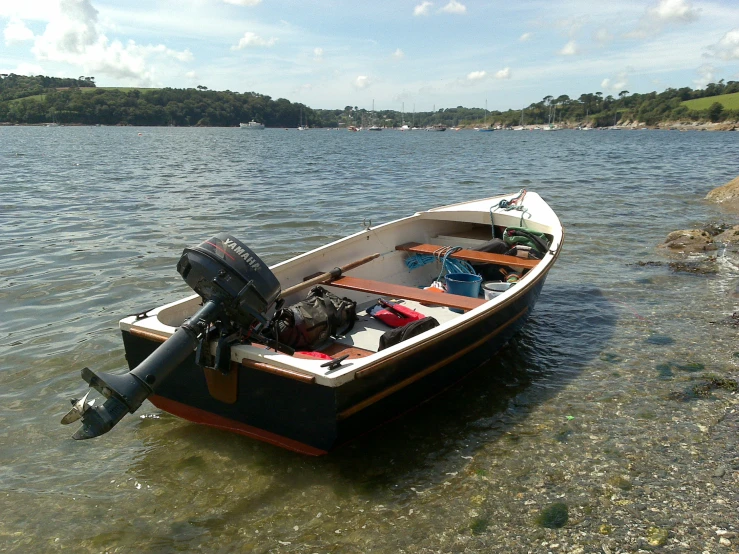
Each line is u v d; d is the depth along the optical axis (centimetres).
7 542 319
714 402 464
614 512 338
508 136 10375
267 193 1700
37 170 2398
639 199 1586
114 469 385
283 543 318
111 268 841
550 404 468
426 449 407
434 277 726
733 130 12300
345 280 559
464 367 486
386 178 2211
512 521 332
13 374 512
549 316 672
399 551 310
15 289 743
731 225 1183
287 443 378
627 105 18662
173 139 6912
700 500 347
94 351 559
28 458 397
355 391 353
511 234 711
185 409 418
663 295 739
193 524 333
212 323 367
